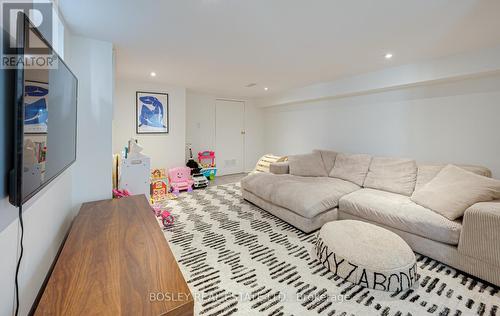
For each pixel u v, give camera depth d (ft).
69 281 3.30
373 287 5.31
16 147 2.64
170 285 3.26
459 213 6.20
